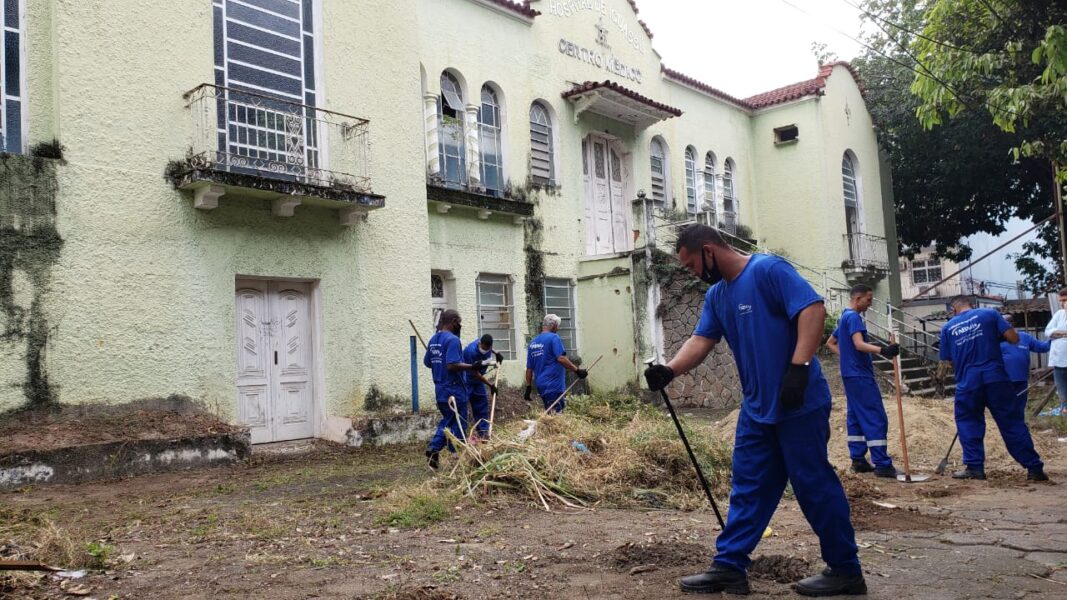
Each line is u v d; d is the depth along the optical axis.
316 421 10.72
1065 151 11.57
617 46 17.88
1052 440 10.47
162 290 9.20
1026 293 34.91
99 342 8.68
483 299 14.51
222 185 9.30
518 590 3.87
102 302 8.73
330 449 10.30
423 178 12.07
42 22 8.71
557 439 7.16
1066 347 12.12
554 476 6.56
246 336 10.22
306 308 10.87
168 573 4.27
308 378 10.80
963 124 21.22
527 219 15.32
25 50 8.59
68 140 8.59
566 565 4.32
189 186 9.32
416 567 4.34
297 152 10.43
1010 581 3.94
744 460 3.85
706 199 19.97
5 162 8.17
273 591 3.90
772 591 3.81
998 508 5.95
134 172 9.05
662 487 6.63
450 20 14.22
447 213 13.76
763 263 3.84
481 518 5.72
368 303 11.26
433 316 13.61
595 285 16.27
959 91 12.84
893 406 10.87
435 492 6.45
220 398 9.60
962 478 7.55
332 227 10.91
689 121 19.73
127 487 7.64
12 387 8.09
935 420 10.21
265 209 10.24
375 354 11.27
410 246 11.80
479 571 4.24
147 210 9.13
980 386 7.46
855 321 8.09
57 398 8.36
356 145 11.16
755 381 3.81
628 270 15.83
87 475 7.99
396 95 11.80
